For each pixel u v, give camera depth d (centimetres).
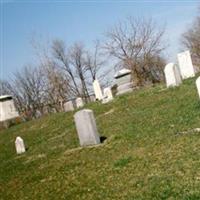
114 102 3030
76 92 7819
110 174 1373
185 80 2897
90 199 1180
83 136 1939
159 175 1187
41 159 2031
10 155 2520
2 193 1617
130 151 1585
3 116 4347
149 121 2012
